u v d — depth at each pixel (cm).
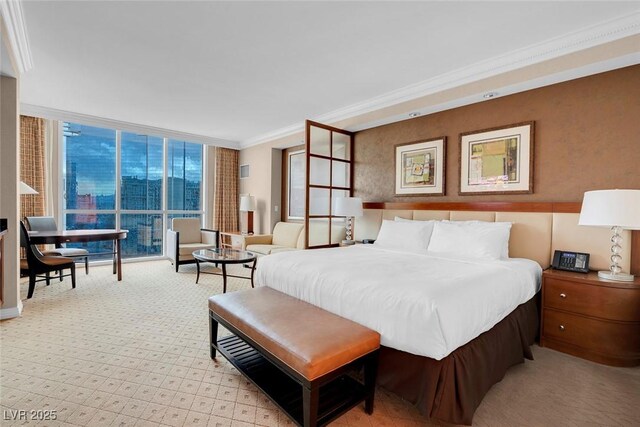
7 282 289
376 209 427
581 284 231
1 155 278
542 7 213
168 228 620
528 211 294
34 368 207
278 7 216
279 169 609
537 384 199
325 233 467
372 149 445
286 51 278
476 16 223
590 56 242
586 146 267
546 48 258
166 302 347
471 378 162
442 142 364
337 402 162
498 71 289
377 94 381
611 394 188
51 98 405
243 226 646
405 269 219
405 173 404
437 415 152
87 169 534
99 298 357
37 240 353
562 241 274
